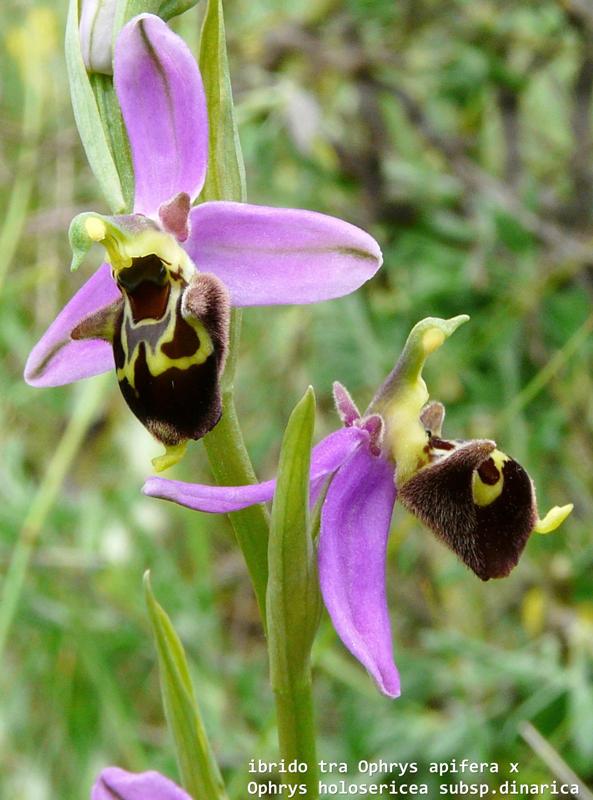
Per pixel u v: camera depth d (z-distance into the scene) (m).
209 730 0.21
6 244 0.24
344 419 0.15
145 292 0.14
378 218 0.24
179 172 0.15
